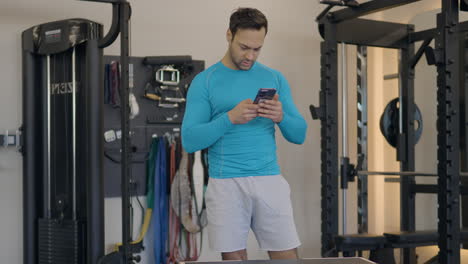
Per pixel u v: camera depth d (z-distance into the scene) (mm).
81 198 3414
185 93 3998
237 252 2240
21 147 3570
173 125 3994
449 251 2518
